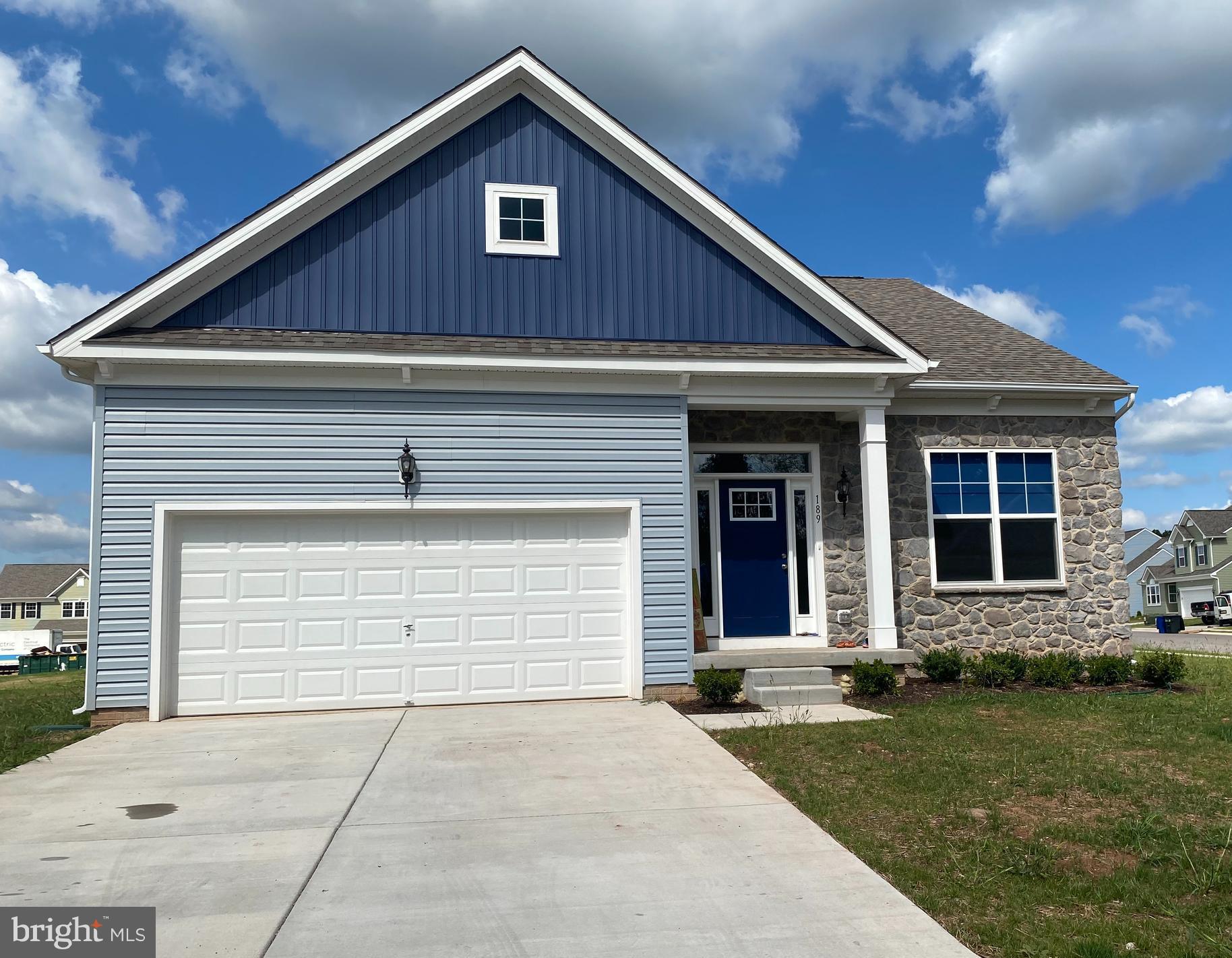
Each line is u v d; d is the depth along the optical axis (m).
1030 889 4.76
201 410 9.97
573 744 8.19
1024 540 12.77
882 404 11.66
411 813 6.12
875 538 11.54
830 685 10.62
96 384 9.81
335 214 10.78
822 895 4.68
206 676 9.92
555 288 11.23
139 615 9.70
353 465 10.23
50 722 9.71
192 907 4.55
